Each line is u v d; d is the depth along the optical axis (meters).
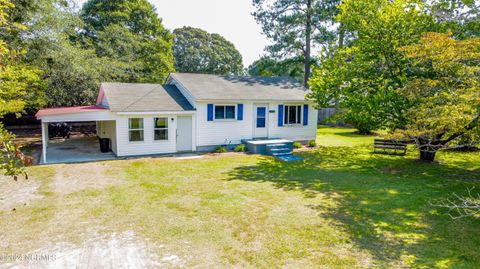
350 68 13.11
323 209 6.98
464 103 7.29
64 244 5.17
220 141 15.30
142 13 28.70
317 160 13.16
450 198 7.86
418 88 9.66
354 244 5.23
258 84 18.11
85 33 26.38
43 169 10.88
